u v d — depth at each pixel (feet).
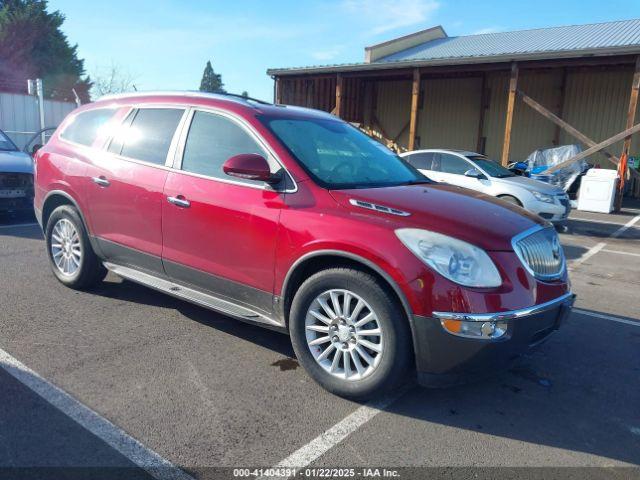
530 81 63.21
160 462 8.96
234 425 10.14
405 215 10.79
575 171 50.70
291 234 11.48
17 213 31.96
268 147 12.55
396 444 9.83
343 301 11.10
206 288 13.52
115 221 15.35
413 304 10.02
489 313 9.91
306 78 65.46
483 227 10.73
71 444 9.30
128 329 14.46
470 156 35.58
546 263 11.44
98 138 16.37
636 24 62.54
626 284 21.76
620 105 57.82
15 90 105.70
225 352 13.32
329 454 9.43
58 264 17.81
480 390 12.11
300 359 11.73
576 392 12.22
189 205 13.32
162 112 14.98
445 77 69.31
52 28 117.91
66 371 11.90
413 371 11.35
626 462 9.59
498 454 9.66
